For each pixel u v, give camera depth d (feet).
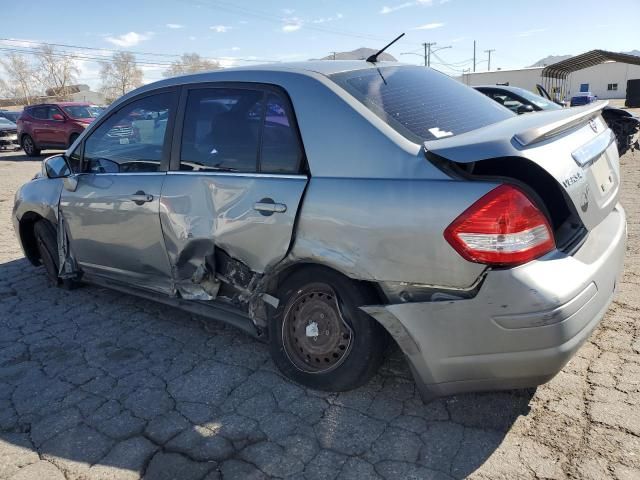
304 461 7.97
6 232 23.04
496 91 32.50
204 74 11.18
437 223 7.50
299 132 9.18
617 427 8.14
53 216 14.19
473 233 7.27
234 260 10.30
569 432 8.14
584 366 9.81
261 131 9.77
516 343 7.31
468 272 7.38
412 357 8.14
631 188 25.63
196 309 11.44
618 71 212.64
